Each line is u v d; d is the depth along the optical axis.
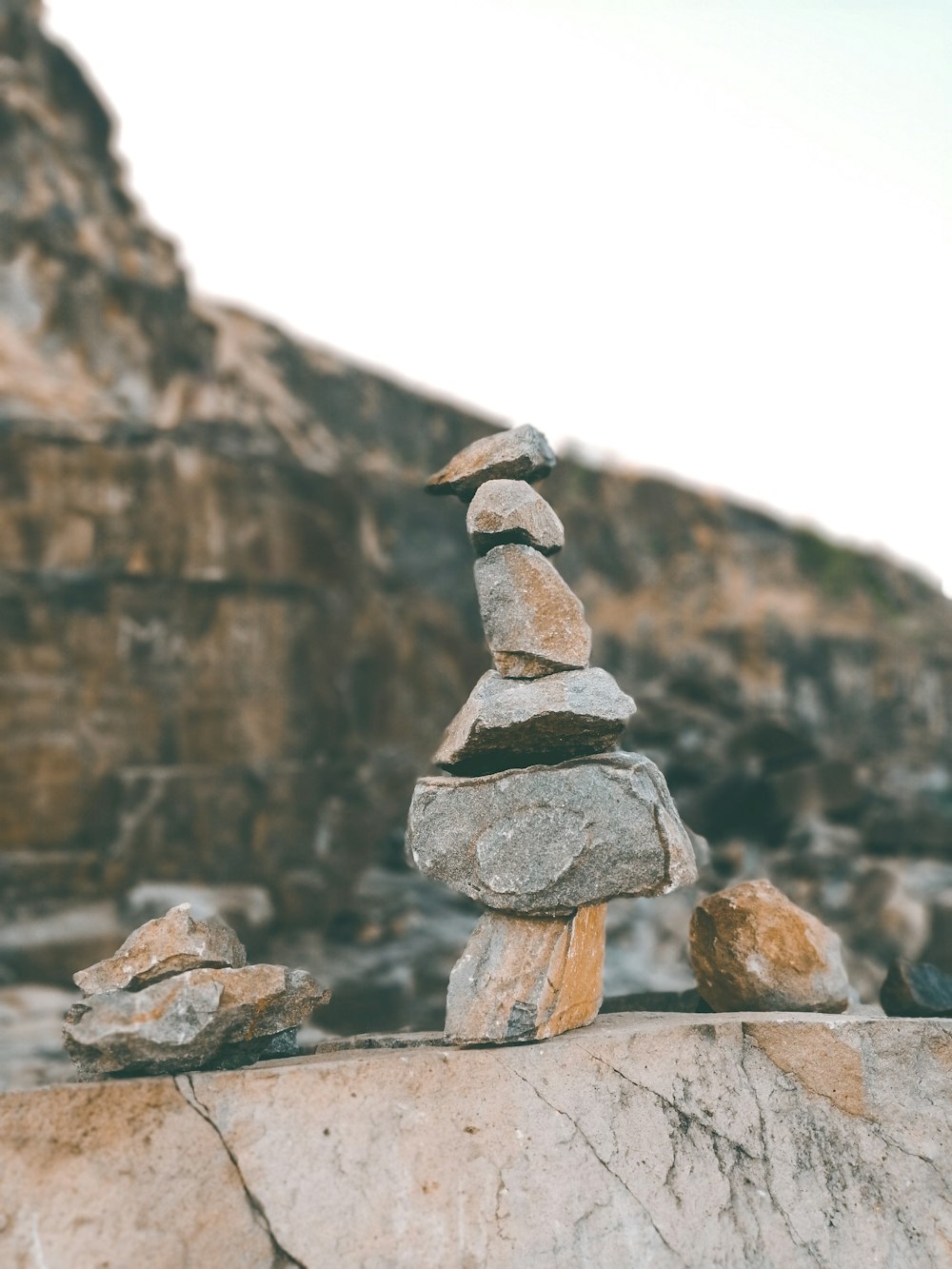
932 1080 3.02
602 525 23.28
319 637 12.32
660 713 15.15
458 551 18.89
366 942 10.88
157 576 11.58
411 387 21.34
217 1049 2.85
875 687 23.81
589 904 3.04
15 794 10.67
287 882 11.05
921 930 10.51
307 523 12.47
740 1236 2.75
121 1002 2.81
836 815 12.70
